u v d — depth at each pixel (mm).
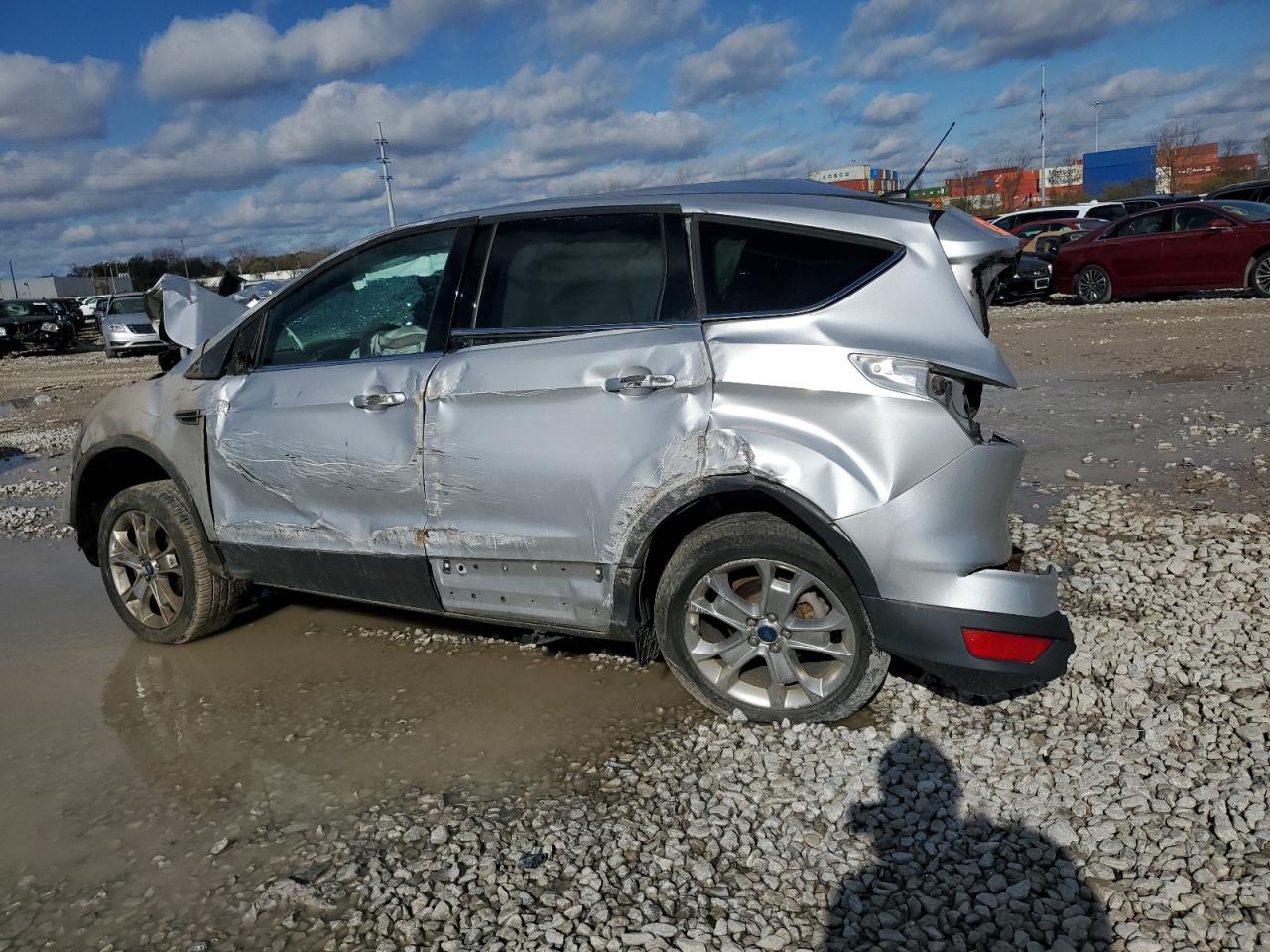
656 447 3271
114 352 24750
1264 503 5520
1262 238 14828
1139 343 12086
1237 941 2283
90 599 5406
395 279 3979
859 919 2469
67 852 2980
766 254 3332
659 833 2871
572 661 4133
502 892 2635
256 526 4172
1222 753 3039
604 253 3557
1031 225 22578
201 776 3391
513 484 3514
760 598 3375
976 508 3057
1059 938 2342
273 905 2650
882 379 3045
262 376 4180
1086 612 4164
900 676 3693
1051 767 3051
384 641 4516
